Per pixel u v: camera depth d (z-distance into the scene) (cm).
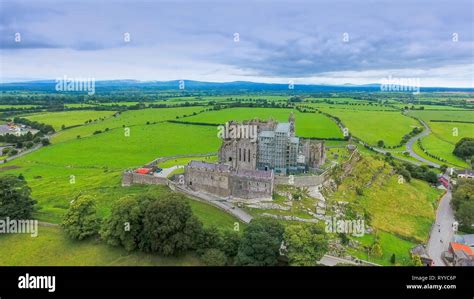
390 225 19588
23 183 18025
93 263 14412
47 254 15025
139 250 14988
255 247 13750
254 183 19388
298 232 14288
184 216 14862
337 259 15588
